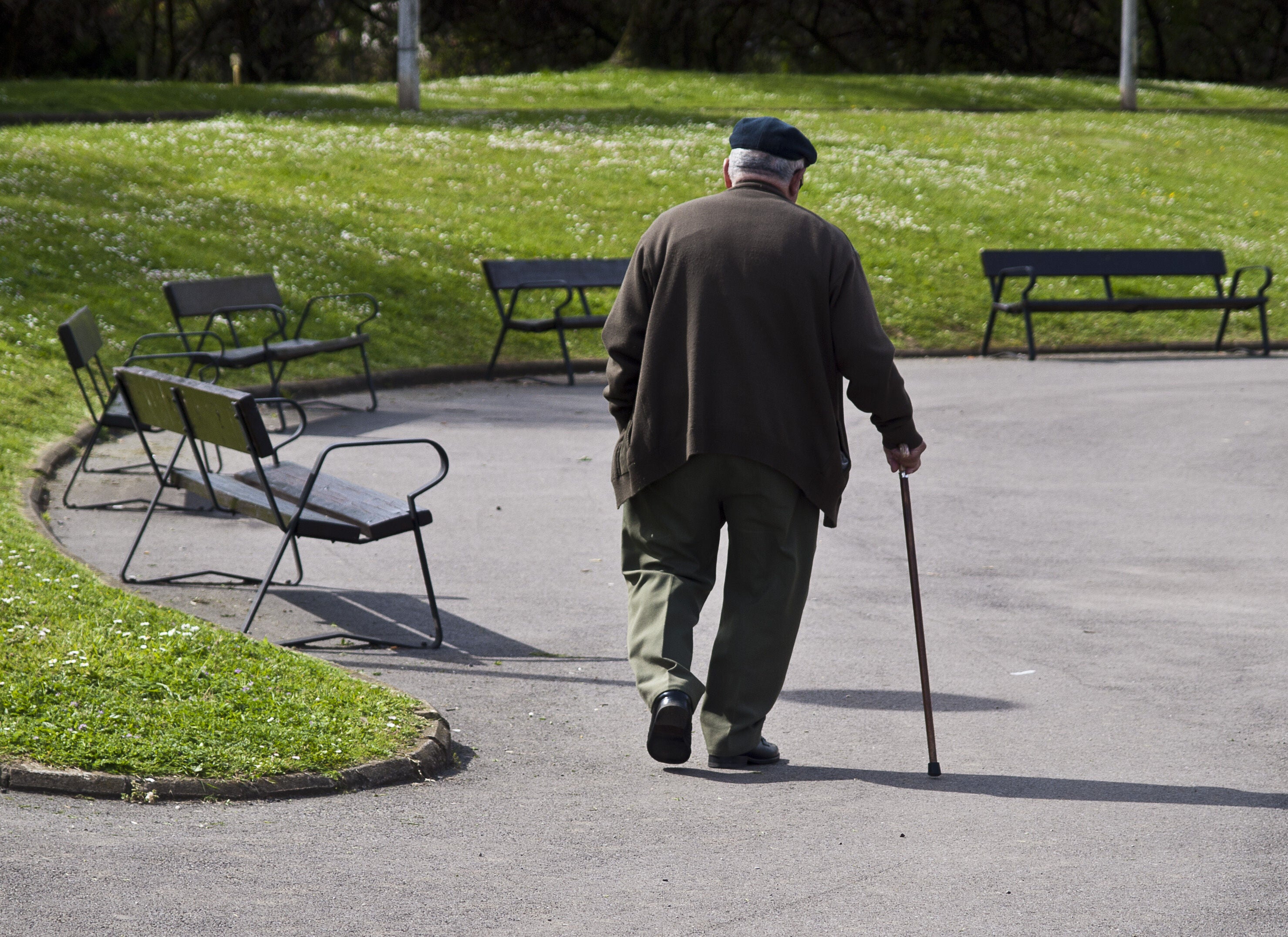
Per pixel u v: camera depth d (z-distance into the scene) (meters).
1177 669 20.38
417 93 108.12
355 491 23.44
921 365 58.78
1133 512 32.16
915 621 15.80
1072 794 15.06
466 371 53.06
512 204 74.38
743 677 15.57
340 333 53.59
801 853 13.23
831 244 14.98
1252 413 45.31
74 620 18.91
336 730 15.89
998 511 32.22
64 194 63.00
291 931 11.22
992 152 98.62
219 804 14.19
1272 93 151.00
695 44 180.00
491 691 18.95
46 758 14.34
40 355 43.31
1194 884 12.54
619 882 12.47
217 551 27.05
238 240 61.22
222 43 185.88
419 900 11.94
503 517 30.75
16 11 158.88
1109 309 61.09
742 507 15.17
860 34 195.50
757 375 14.85
